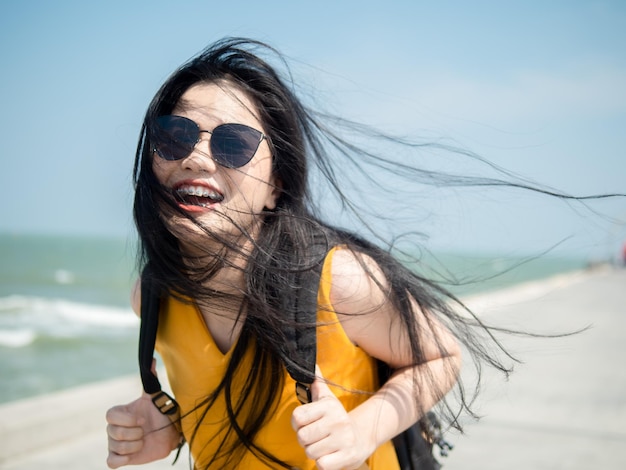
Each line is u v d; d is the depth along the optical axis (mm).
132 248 1920
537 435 4625
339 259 1624
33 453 4121
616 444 4422
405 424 1624
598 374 6773
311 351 1510
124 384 5367
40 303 31359
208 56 1728
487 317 2713
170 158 1580
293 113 1734
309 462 1644
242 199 1600
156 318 1705
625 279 28516
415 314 1667
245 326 1612
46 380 12281
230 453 1646
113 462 1803
